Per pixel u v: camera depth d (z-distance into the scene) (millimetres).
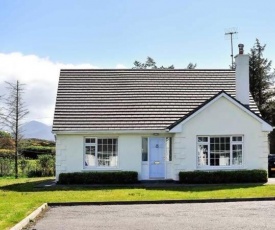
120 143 28859
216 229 13141
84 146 28750
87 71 33406
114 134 28828
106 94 31312
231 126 28531
